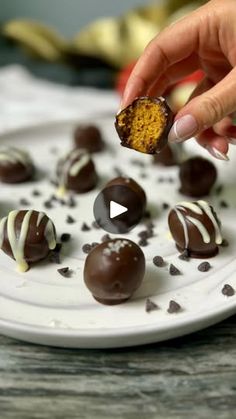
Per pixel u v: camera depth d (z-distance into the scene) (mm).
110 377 217
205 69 307
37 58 602
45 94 522
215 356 226
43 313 236
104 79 562
